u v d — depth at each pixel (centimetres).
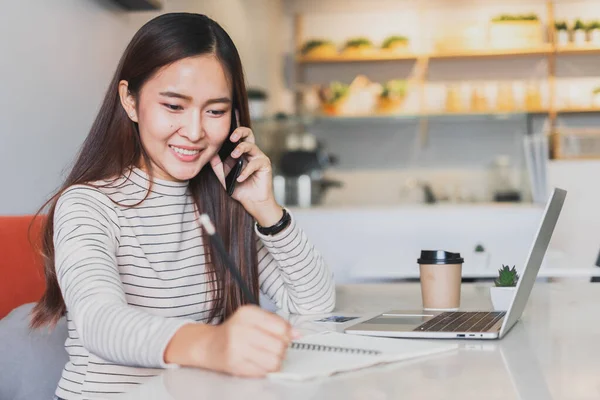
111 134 128
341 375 84
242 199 137
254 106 533
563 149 445
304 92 621
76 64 255
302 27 668
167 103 120
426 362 92
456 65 643
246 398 74
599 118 620
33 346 146
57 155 238
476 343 105
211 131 123
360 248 387
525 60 636
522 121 624
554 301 150
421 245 383
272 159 589
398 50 629
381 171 644
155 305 125
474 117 580
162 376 84
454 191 633
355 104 600
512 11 644
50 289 127
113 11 289
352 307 151
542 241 118
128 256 123
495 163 629
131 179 129
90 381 115
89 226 112
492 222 378
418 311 137
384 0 658
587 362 91
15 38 212
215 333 85
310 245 142
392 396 75
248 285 137
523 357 95
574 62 625
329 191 646
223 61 123
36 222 179
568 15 635
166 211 129
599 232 404
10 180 207
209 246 133
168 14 123
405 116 562
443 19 653
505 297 136
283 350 83
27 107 219
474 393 76
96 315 91
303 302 141
